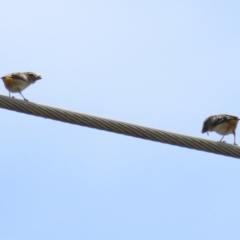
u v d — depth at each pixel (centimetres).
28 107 1288
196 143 1340
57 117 1302
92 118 1305
